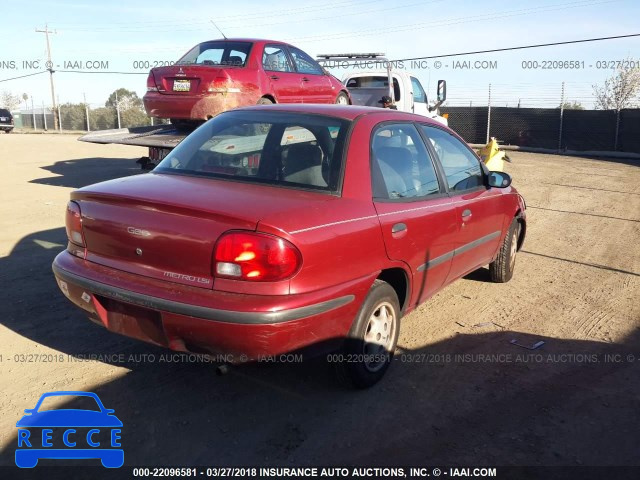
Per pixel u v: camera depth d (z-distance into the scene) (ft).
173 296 10.12
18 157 54.85
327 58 46.50
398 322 13.16
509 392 12.59
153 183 11.79
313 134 12.59
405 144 14.10
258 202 10.61
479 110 90.43
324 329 10.81
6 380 12.30
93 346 14.03
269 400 11.92
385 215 12.19
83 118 136.36
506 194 18.44
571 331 16.17
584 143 82.89
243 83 28.99
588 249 25.85
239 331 9.79
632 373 13.65
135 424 10.93
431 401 12.13
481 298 18.74
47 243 23.15
